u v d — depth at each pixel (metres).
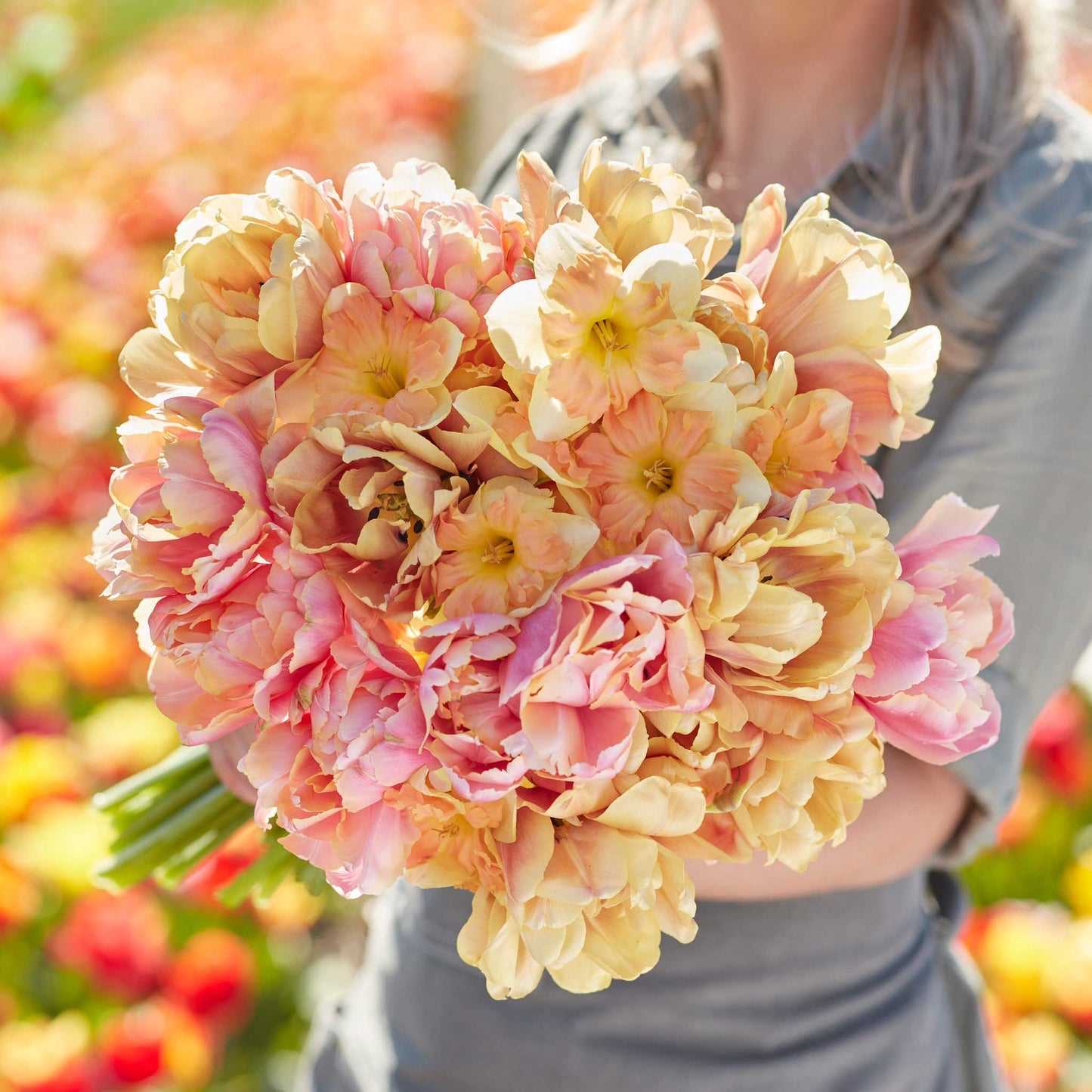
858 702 0.83
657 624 0.76
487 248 0.82
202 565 0.80
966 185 1.06
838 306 0.83
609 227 0.81
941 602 0.84
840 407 0.81
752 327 0.81
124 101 5.04
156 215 4.05
